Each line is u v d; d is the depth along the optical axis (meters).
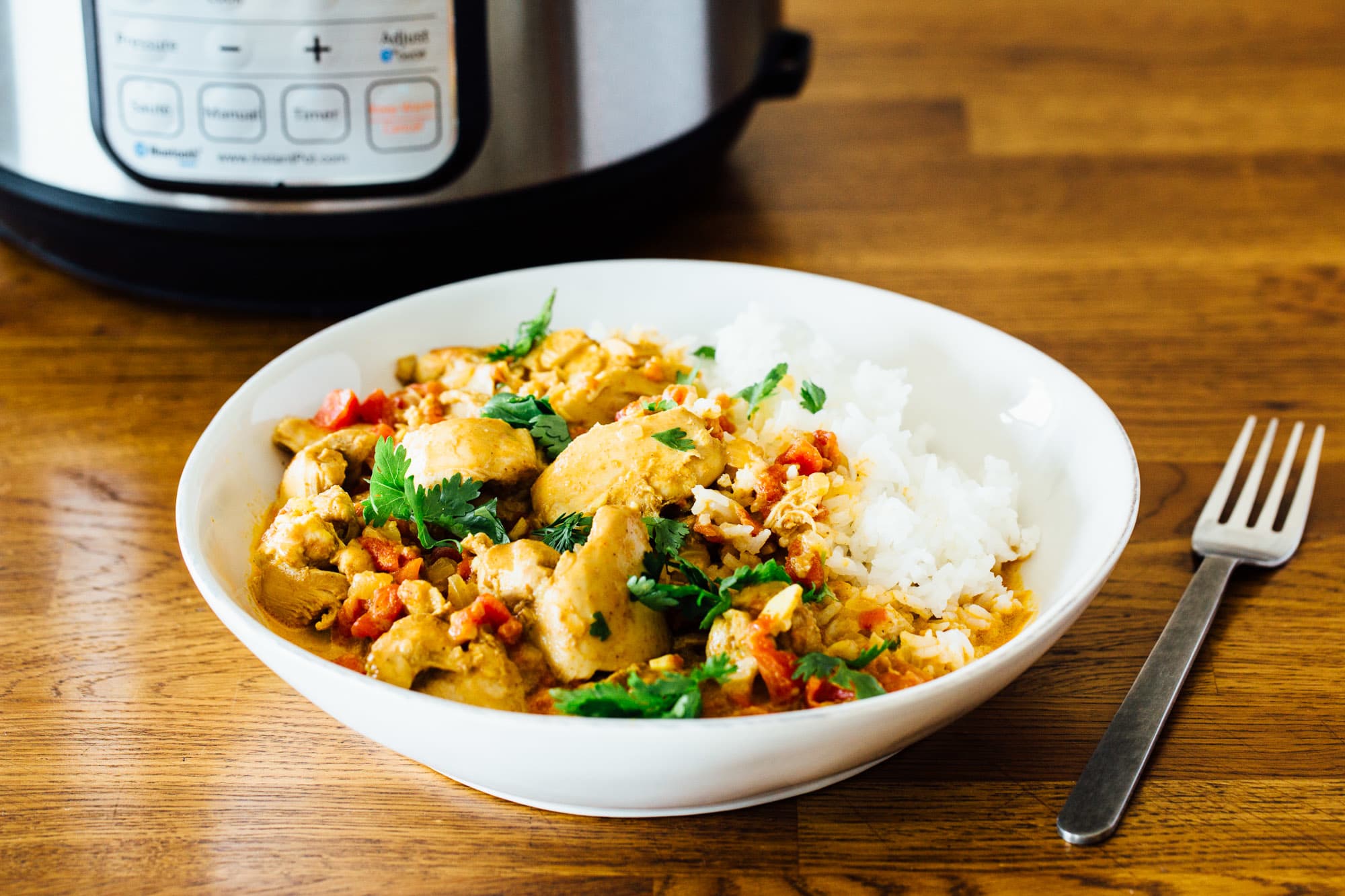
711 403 0.71
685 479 0.68
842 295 0.76
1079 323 0.84
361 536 0.69
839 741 0.61
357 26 0.77
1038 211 0.91
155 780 0.67
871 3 1.11
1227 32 1.07
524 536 0.69
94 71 0.77
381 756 0.67
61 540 0.74
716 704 0.64
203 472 0.68
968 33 1.07
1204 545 0.73
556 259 0.84
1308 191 0.93
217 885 0.64
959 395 0.74
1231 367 0.82
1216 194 0.93
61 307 0.85
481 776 0.63
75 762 0.67
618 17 0.80
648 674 0.64
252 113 0.77
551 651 0.65
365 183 0.78
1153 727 0.66
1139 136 0.97
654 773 0.62
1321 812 0.65
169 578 0.73
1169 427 0.79
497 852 0.64
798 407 0.72
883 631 0.67
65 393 0.80
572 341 0.75
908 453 0.72
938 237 0.89
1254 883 0.64
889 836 0.65
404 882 0.64
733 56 0.85
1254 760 0.67
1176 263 0.88
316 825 0.65
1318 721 0.68
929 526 0.70
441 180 0.79
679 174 0.85
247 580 0.68
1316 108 1.00
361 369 0.74
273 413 0.72
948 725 0.67
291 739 0.68
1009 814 0.65
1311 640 0.70
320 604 0.67
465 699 0.64
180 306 0.85
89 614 0.72
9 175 0.80
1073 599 0.64
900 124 0.98
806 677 0.64
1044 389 0.72
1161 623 0.71
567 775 0.62
